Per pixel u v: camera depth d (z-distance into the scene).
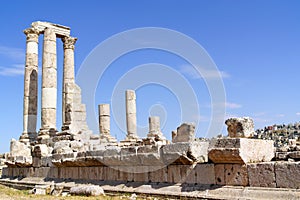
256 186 11.83
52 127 29.91
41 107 30.36
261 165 11.79
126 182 16.55
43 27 34.25
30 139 31.80
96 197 15.59
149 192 14.72
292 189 10.95
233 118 14.34
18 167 26.00
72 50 35.72
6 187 24.70
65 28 35.62
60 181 20.95
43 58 31.00
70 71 35.22
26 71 33.28
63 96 35.22
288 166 11.18
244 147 12.29
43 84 30.50
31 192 19.67
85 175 19.50
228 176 12.59
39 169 23.48
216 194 12.50
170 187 14.29
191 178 13.77
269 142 13.56
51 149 24.41
